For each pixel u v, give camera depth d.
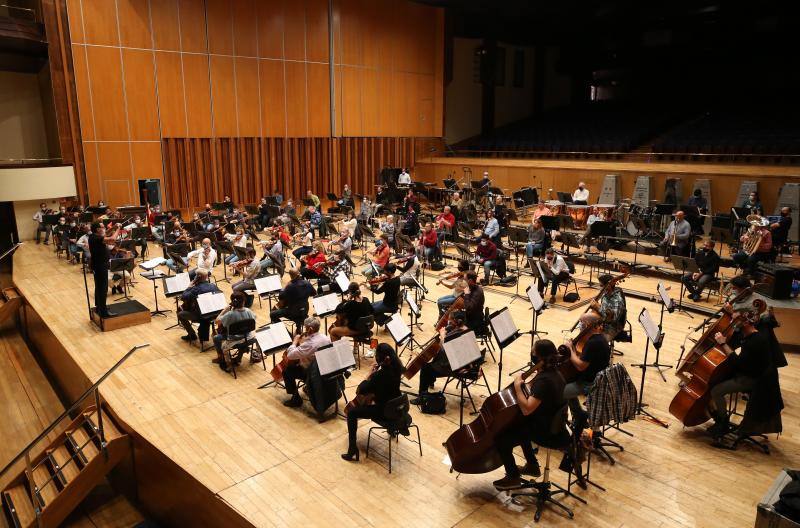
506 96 32.72
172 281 10.48
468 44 30.30
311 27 24.41
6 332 15.44
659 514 5.70
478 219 19.45
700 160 22.19
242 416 7.85
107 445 7.75
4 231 20.66
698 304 11.96
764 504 4.44
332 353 7.20
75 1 18.97
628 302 12.66
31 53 19.86
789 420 7.57
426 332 10.60
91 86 19.59
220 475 6.49
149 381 8.93
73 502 7.80
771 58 28.44
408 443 7.07
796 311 9.80
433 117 29.41
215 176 22.97
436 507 5.89
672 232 14.34
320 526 5.62
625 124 27.80
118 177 20.50
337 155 26.16
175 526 7.36
